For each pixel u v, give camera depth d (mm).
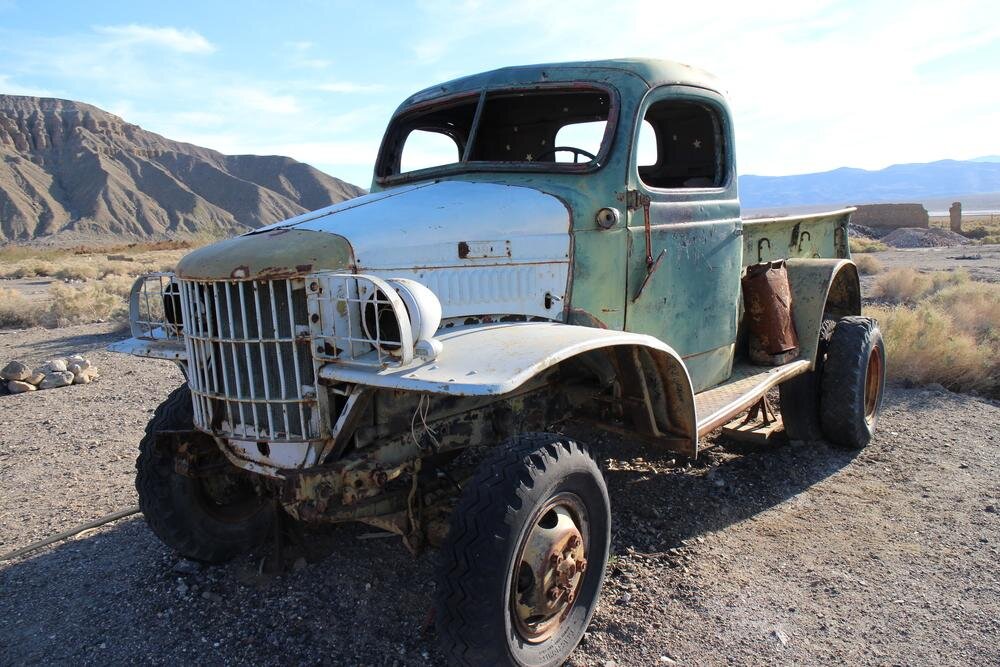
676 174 4879
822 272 5094
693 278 4172
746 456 5078
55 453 5668
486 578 2422
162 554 3879
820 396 5082
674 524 4039
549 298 3465
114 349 3531
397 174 4293
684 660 2873
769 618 3135
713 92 4340
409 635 3070
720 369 4539
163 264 31375
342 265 2854
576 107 4277
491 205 3404
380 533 3984
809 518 4125
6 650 3078
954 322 9008
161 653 3020
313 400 2787
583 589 2943
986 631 3031
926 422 5820
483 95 4051
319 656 2955
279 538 3623
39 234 182250
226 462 3605
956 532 3918
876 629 3055
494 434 3346
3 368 8344
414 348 2633
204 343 2967
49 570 3758
